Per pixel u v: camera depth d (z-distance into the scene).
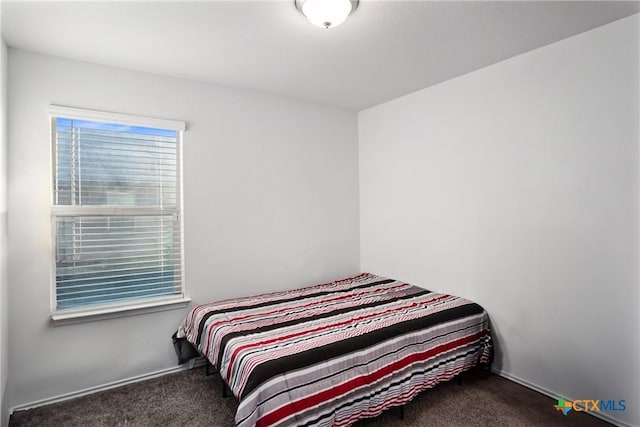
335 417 1.89
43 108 2.33
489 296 2.75
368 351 2.10
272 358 1.87
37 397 2.31
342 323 2.36
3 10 1.83
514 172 2.56
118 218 2.61
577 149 2.23
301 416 1.79
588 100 2.17
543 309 2.42
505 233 2.63
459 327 2.56
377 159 3.71
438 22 2.03
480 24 2.06
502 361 2.69
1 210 2.00
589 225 2.18
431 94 3.13
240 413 1.70
